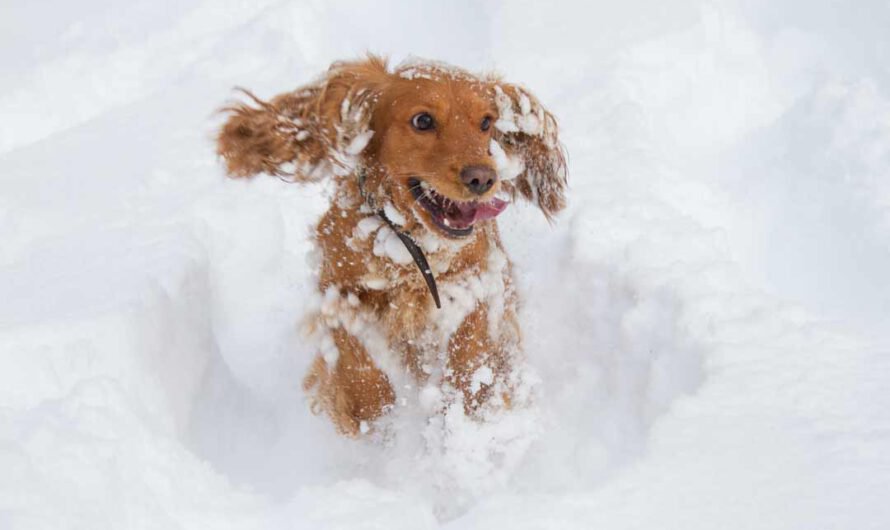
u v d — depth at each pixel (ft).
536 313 13.62
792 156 16.06
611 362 12.34
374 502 9.41
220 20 21.04
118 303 11.43
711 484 8.85
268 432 12.80
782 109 17.38
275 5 20.58
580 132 16.35
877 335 10.94
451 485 11.44
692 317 11.44
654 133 16.66
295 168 11.82
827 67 17.92
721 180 16.07
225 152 12.12
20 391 10.30
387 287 11.35
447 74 10.78
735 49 18.58
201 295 13.28
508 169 11.51
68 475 9.01
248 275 14.53
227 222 14.78
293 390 13.34
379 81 10.98
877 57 17.81
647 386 11.46
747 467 9.02
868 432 9.30
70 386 10.47
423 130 10.44
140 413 10.36
